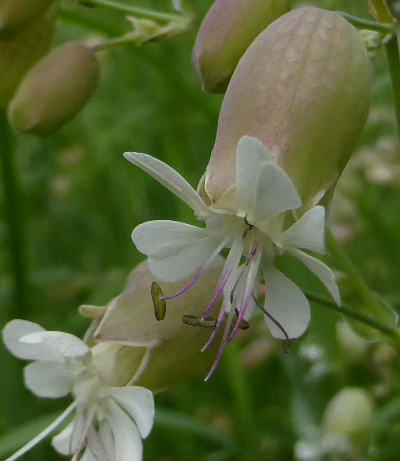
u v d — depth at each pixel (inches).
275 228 3.2
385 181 7.0
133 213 6.9
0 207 6.6
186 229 3.3
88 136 8.5
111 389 3.6
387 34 3.8
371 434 4.7
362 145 7.5
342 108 3.3
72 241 7.9
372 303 4.2
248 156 3.1
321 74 3.3
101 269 7.2
